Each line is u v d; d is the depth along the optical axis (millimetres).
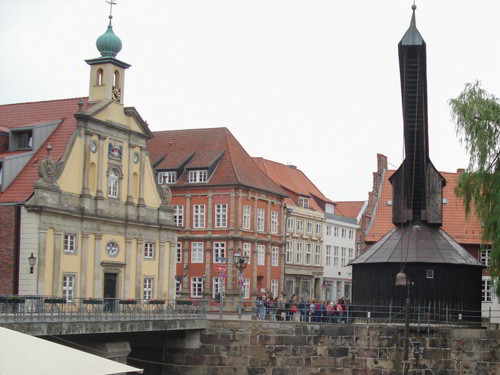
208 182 81125
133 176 59219
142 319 44000
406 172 52125
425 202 52969
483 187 44062
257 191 84062
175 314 48719
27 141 55938
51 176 51000
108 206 55969
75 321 38906
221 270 56094
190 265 81375
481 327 51125
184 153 84562
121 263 56875
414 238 52375
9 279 49969
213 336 49906
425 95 47156
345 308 53969
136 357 51875
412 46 44844
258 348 49281
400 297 51219
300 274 98188
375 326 48125
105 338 43906
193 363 49969
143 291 59281
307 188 107312
